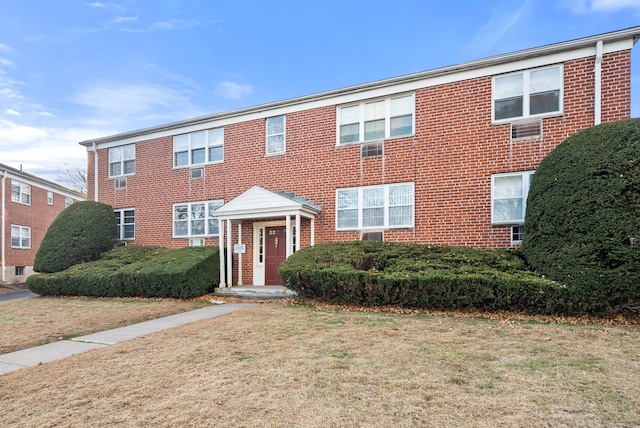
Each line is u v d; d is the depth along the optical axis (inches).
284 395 137.7
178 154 565.6
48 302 425.1
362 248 362.3
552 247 272.1
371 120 444.5
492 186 379.9
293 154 482.3
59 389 152.6
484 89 389.7
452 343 202.4
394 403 129.0
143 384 154.3
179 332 248.8
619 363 165.6
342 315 286.0
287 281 349.4
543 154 362.6
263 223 496.4
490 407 124.4
